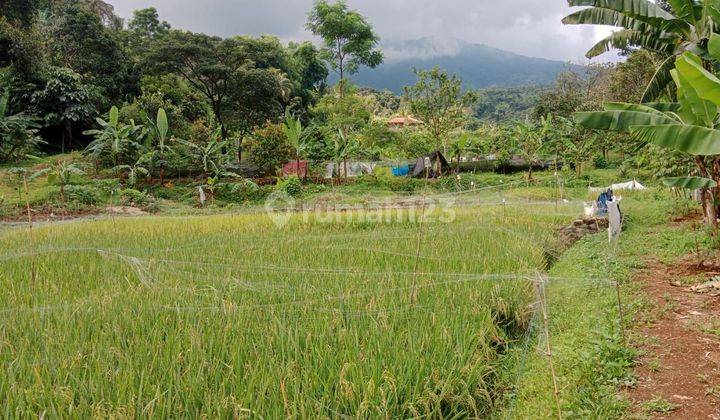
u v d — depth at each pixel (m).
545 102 42.06
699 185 7.59
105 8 50.97
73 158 30.38
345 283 5.73
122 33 46.22
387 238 8.84
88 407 3.13
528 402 3.78
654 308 5.57
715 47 5.91
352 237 9.02
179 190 25.70
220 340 4.06
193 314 4.66
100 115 35.44
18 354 3.85
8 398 3.17
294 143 27.08
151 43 34.62
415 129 38.12
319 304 5.00
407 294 5.25
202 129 30.91
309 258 7.26
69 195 20.72
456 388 3.65
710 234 8.95
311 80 59.62
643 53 29.66
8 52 31.67
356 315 4.67
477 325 4.61
